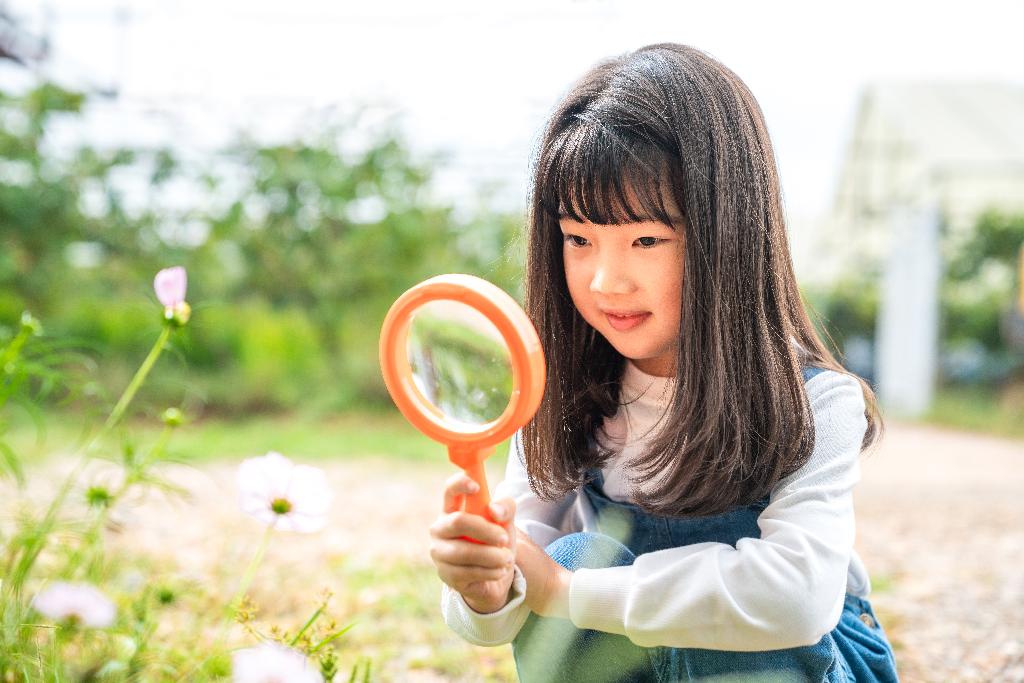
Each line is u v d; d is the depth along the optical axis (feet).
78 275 19.51
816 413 3.10
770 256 3.04
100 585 4.42
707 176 2.87
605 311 3.03
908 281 37.14
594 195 2.86
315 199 21.07
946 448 22.27
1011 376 35.76
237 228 20.61
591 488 3.58
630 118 2.86
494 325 2.50
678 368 2.94
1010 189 38.19
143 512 9.07
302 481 3.36
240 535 8.46
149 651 3.91
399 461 14.01
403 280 20.94
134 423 16.12
